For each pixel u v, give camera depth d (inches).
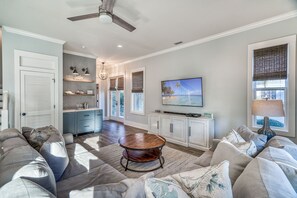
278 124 110.7
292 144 61.4
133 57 221.1
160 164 104.7
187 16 107.0
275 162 41.9
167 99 182.9
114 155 124.1
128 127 231.3
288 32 104.7
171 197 28.5
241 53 126.0
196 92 155.3
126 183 40.8
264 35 114.4
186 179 36.6
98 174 63.3
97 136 181.8
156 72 199.3
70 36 143.8
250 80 121.3
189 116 150.3
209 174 33.7
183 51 168.1
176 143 156.8
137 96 235.3
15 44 131.3
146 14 104.0
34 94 142.3
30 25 122.1
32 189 28.8
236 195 35.4
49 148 59.4
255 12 102.0
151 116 182.2
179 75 172.7
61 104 159.0
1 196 27.1
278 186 30.4
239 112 128.1
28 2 91.6
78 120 182.2
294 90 103.0
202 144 137.3
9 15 106.7
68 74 196.1
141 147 96.3
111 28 126.6
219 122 140.6
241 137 75.2
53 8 98.0
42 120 147.2
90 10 100.1
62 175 62.3
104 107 297.7
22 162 41.3
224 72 136.6
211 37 142.5
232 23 117.6
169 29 128.1
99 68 288.8
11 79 130.6
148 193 30.0
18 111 134.0
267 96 115.4
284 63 106.2
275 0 89.4
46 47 147.5
